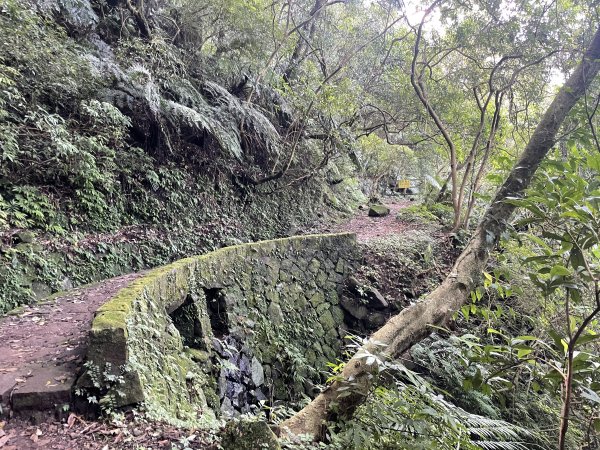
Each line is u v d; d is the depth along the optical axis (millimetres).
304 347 6359
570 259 1954
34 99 5453
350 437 2609
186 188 7609
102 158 6113
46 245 5082
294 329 6328
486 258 3656
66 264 5219
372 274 7980
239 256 5949
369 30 11594
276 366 5738
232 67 8898
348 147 10547
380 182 19156
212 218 8055
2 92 4895
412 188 19641
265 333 5785
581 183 2016
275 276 6492
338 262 7789
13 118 5230
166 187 7172
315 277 7230
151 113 6855
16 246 4738
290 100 9719
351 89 9922
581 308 3328
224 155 8492
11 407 2533
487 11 7809
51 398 2576
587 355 1952
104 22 7480
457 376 5172
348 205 13531
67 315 4082
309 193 11523
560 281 1948
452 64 10273
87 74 5938
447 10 8203
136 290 3686
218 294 5352
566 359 2039
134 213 6660
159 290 4191
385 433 2875
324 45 11648
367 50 11562
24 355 3141
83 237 5664
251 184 9227
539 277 2127
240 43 8609
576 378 2012
